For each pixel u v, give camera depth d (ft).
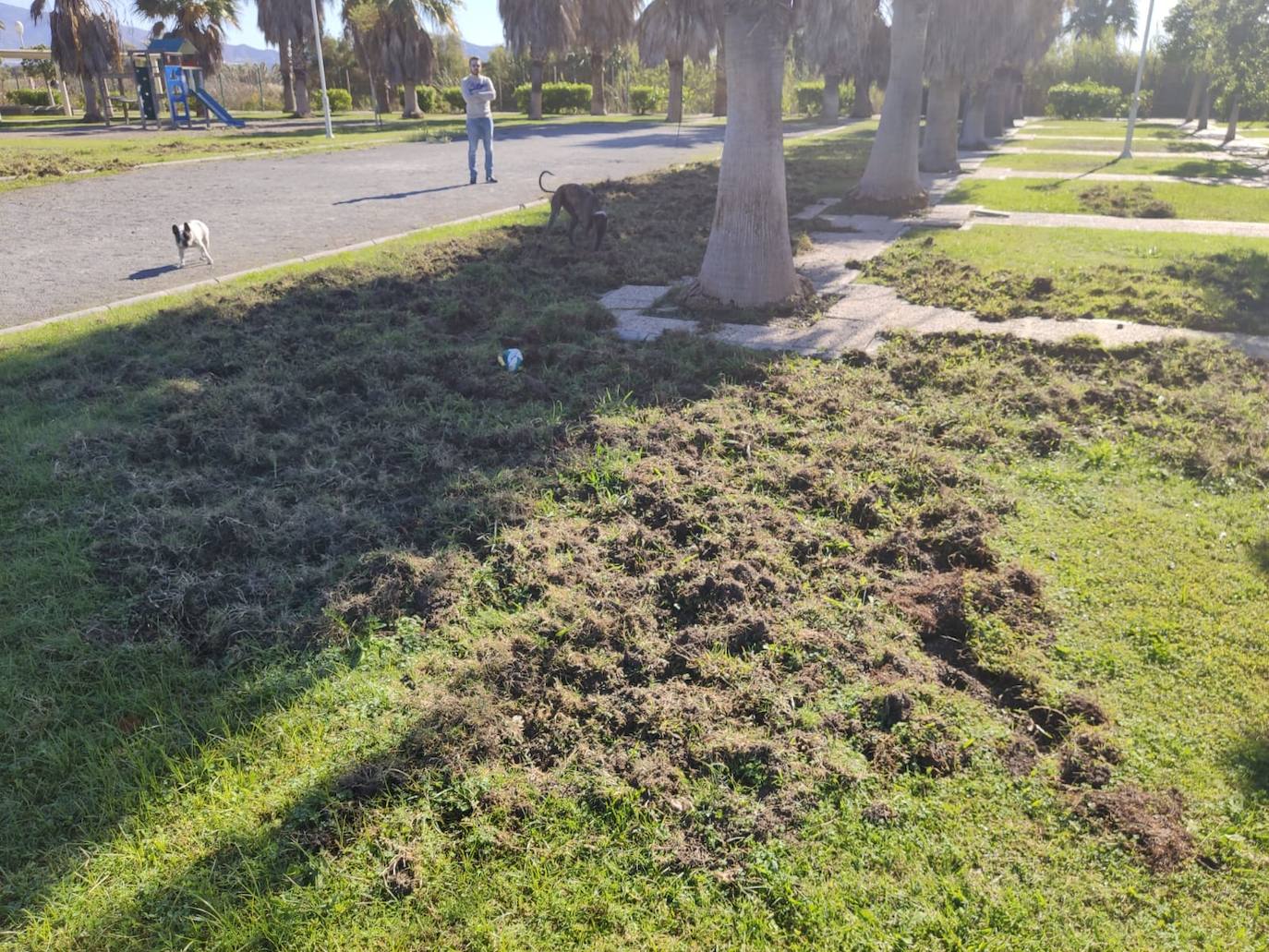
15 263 29.89
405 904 7.68
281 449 16.44
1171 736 9.61
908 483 15.47
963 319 25.07
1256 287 27.84
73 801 8.68
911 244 35.88
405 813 8.54
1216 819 8.56
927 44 60.34
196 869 7.98
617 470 15.56
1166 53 101.30
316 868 7.95
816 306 26.21
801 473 15.47
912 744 9.51
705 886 7.88
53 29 107.76
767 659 10.84
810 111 154.51
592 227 33.40
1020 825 8.52
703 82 161.27
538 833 8.39
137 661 10.65
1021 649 11.05
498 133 93.61
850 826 8.46
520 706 10.10
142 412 17.76
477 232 35.09
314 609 11.76
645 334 23.58
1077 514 14.44
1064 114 155.74
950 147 64.18
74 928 7.45
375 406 18.49
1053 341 22.58
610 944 7.36
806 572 12.82
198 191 46.83
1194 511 14.51
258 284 26.63
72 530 13.29
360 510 14.34
